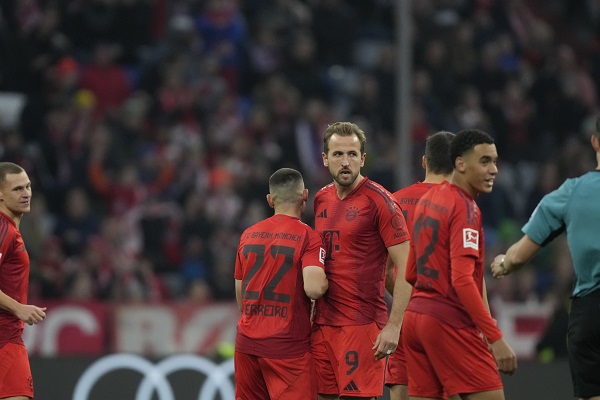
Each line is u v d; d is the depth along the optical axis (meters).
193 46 59.25
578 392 21.86
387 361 25.73
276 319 24.28
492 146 22.25
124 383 34.19
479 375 22.00
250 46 61.47
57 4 60.47
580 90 66.00
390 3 68.31
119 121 55.06
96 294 46.19
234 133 56.47
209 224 50.34
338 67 63.16
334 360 24.19
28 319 25.75
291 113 56.91
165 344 42.03
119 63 61.09
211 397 34.50
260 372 24.61
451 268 21.80
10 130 53.00
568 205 21.70
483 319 21.33
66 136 53.56
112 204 51.97
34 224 48.34
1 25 58.28
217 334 42.44
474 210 22.03
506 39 65.69
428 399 22.64
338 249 24.19
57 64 57.75
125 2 60.88
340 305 24.12
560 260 47.84
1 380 26.12
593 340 21.52
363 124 57.09
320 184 53.88
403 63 45.22
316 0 63.66
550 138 61.91
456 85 61.00
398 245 23.84
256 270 24.50
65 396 33.84
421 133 57.47
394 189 53.94
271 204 25.31
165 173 52.75
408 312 22.66
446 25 62.53
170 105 56.59
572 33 71.75
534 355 42.72
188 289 47.19
